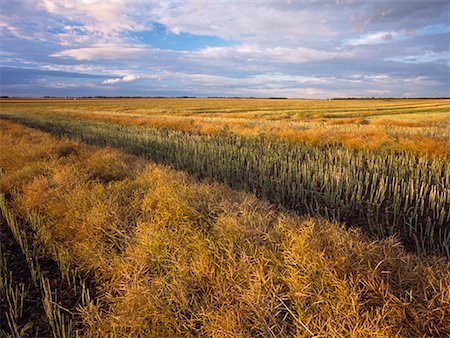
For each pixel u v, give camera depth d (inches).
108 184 243.8
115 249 149.3
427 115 1179.3
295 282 108.1
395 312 92.1
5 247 166.9
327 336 88.6
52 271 144.5
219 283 114.0
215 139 522.3
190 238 143.5
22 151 370.0
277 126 654.5
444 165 310.7
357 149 413.1
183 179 240.4
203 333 99.2
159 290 113.8
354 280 104.1
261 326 96.7
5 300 123.2
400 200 222.7
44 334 106.0
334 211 208.8
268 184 269.1
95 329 103.9
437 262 121.5
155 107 2245.3
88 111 1745.8
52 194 219.8
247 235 141.1
